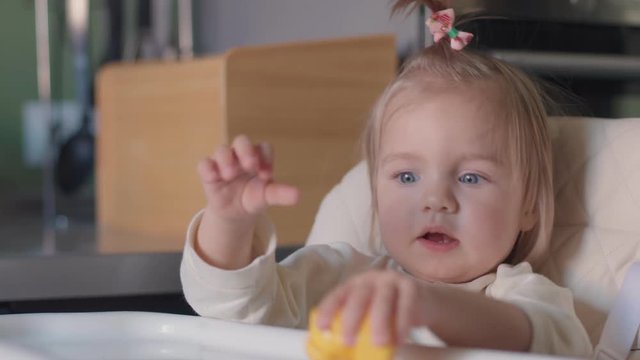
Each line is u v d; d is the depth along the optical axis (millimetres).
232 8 2295
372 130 939
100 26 2279
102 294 1273
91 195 2039
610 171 904
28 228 1771
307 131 1478
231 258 723
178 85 1561
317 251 898
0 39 2264
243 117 1438
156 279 1289
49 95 2010
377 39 1517
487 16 1202
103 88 1821
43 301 1276
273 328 662
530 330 676
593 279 875
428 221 837
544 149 895
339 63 1494
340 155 1504
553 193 904
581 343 708
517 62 1336
